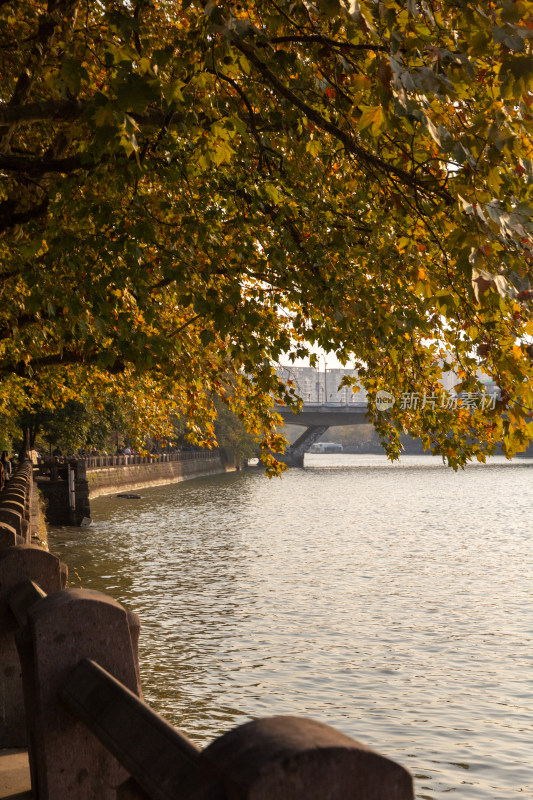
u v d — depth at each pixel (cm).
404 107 390
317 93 599
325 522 4906
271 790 111
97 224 584
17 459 4512
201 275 637
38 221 807
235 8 623
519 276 442
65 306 602
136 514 5275
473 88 529
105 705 201
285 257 673
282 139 747
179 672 1634
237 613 2216
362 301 652
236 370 935
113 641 248
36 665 242
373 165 598
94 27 894
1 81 932
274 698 1491
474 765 1205
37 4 933
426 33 450
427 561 3291
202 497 7031
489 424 669
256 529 4438
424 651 1852
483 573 2988
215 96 612
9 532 437
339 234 667
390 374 750
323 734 118
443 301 541
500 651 1862
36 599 310
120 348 590
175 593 2508
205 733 1303
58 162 734
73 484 4319
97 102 461
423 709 1451
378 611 2284
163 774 152
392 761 115
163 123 610
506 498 7181
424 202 603
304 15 560
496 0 431
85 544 3641
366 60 495
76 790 245
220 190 673
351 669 1694
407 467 14075
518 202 484
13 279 1034
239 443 12388
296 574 2914
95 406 1825
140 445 1647
